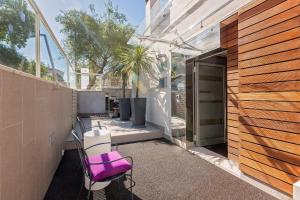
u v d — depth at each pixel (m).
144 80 6.03
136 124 5.42
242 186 2.31
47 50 2.65
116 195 2.16
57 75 3.51
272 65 2.07
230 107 3.06
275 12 2.02
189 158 3.29
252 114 2.32
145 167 2.89
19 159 1.44
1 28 1.29
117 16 12.55
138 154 3.51
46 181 2.21
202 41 3.51
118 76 6.87
